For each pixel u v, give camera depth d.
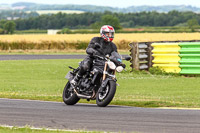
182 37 182.00
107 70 31.89
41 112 28.80
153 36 186.25
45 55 117.56
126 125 23.83
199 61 58.28
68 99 34.03
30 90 46.44
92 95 32.66
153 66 63.44
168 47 61.44
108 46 33.06
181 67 59.97
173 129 22.52
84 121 25.20
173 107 31.94
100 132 21.64
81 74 33.28
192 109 30.25
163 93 42.91
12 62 89.75
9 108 30.77
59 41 149.12
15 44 147.00
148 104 33.66
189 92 43.47
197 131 21.94
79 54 123.31
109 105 33.53
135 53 64.75
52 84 53.31
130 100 36.75
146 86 49.44
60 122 24.94
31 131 22.16
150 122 24.62
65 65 81.25
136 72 63.94
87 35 190.38
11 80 57.84
